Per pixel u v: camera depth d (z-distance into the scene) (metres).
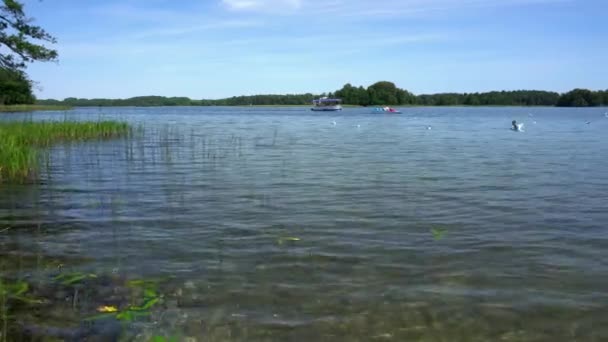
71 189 12.02
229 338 4.79
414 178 13.81
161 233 8.13
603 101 164.25
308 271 6.45
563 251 7.27
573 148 23.14
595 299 5.66
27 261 6.74
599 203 10.45
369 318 5.21
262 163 17.08
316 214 9.48
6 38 23.66
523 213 9.57
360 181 13.30
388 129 41.41
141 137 27.88
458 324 5.11
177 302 5.52
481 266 6.66
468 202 10.58
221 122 55.19
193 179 13.56
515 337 4.87
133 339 4.74
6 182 12.91
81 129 25.62
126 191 11.80
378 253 7.15
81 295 5.65
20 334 4.77
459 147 23.83
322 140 28.25
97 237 7.91
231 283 6.04
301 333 4.90
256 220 8.99
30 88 27.14
